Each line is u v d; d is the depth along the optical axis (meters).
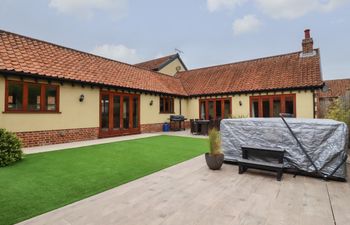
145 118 14.12
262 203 3.44
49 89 9.01
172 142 9.85
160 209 3.23
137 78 14.34
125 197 3.67
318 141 4.77
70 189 4.01
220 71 18.14
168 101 16.17
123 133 12.50
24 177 4.66
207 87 16.95
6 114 7.67
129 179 4.61
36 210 3.17
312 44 14.19
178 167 5.64
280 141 5.23
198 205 3.37
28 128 8.27
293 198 3.63
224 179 4.66
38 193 3.80
